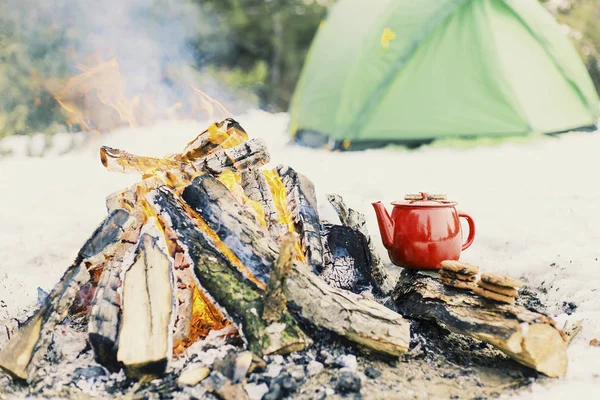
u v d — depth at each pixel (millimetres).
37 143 8234
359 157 6914
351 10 7887
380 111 7246
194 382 2045
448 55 7180
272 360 2176
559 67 7441
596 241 3828
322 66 7824
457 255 2793
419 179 5672
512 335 2133
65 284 2344
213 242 2469
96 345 2139
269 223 2883
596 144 7180
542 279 3289
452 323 2348
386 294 2986
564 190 5133
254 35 16172
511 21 7285
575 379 2178
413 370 2264
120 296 2291
